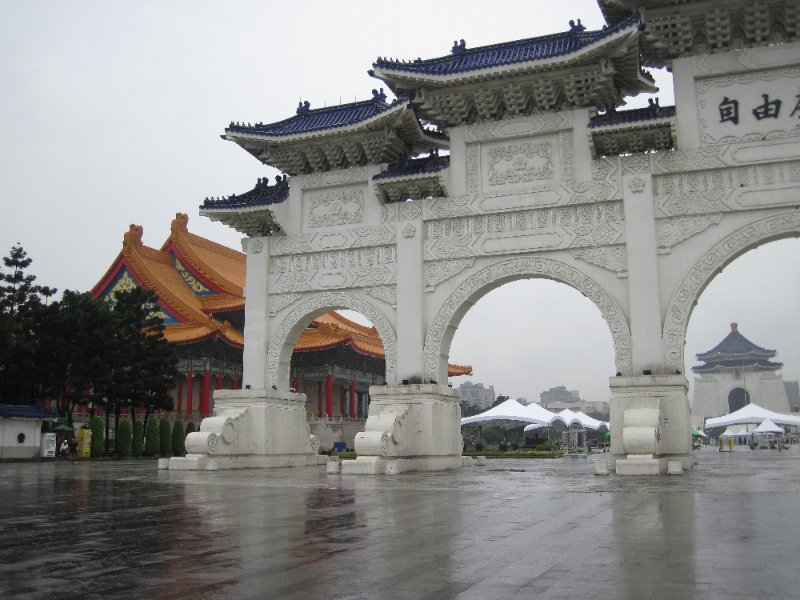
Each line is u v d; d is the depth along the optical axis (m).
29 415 45.44
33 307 48.66
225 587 7.75
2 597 7.36
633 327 26.59
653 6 26.61
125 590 7.65
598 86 28.03
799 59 26.06
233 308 60.00
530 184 29.05
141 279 60.22
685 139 26.92
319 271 32.00
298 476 26.20
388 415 28.39
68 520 13.55
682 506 14.56
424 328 29.88
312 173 32.97
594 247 27.78
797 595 7.12
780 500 15.45
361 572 8.48
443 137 33.34
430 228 30.38
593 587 7.55
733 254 26.06
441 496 17.84
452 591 7.48
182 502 16.86
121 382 47.91
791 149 25.73
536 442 67.69
